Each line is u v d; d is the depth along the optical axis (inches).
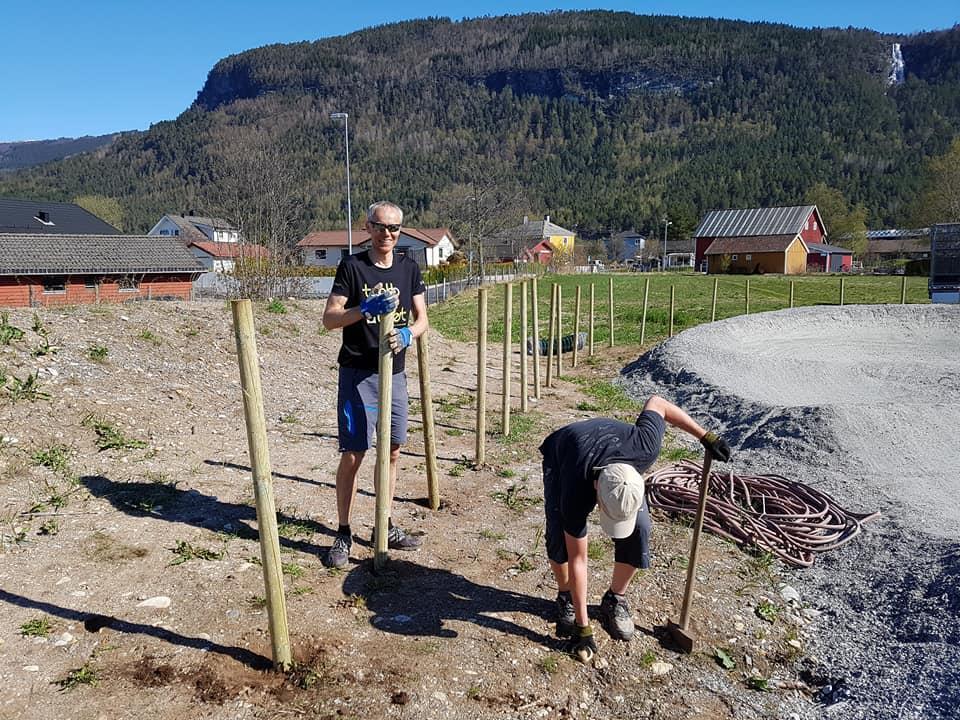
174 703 125.6
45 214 2112.5
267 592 132.3
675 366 485.1
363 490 226.7
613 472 131.2
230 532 186.5
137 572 163.2
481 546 194.2
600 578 177.8
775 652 159.6
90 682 127.8
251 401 126.0
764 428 327.3
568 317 912.3
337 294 170.4
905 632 165.3
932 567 182.9
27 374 266.2
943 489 251.1
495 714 131.0
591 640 146.7
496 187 2234.3
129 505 197.5
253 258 960.3
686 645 153.6
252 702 127.6
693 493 224.7
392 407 178.1
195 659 136.0
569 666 144.6
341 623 151.8
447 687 135.4
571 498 138.6
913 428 305.4
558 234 3644.2
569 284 1533.0
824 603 182.4
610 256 4338.1
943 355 646.5
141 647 138.3
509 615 160.1
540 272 2150.6
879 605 177.5
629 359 594.2
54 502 192.4
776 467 280.8
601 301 1136.8
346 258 174.4
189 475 224.7
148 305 401.1
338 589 165.3
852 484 252.7
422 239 2920.8
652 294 1273.4
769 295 1272.1
